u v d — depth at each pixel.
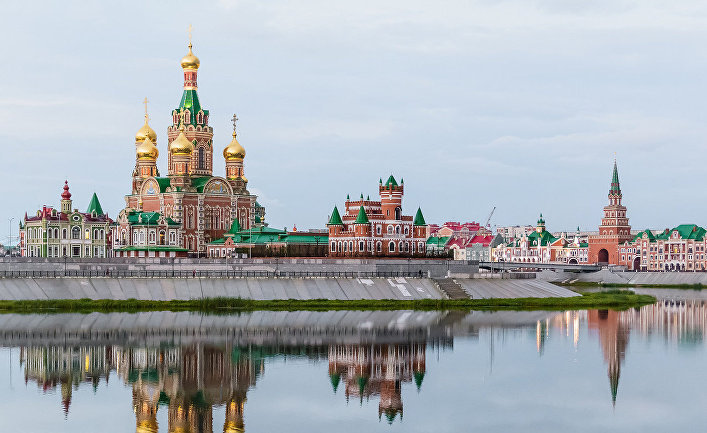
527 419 99.31
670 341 157.38
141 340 152.62
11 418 98.88
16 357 135.12
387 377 122.25
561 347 149.25
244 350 143.50
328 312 199.62
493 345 151.25
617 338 161.12
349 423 97.62
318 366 130.25
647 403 107.06
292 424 97.31
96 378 120.81
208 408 104.44
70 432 93.38
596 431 94.81
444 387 116.19
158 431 94.50
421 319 190.00
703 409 104.06
